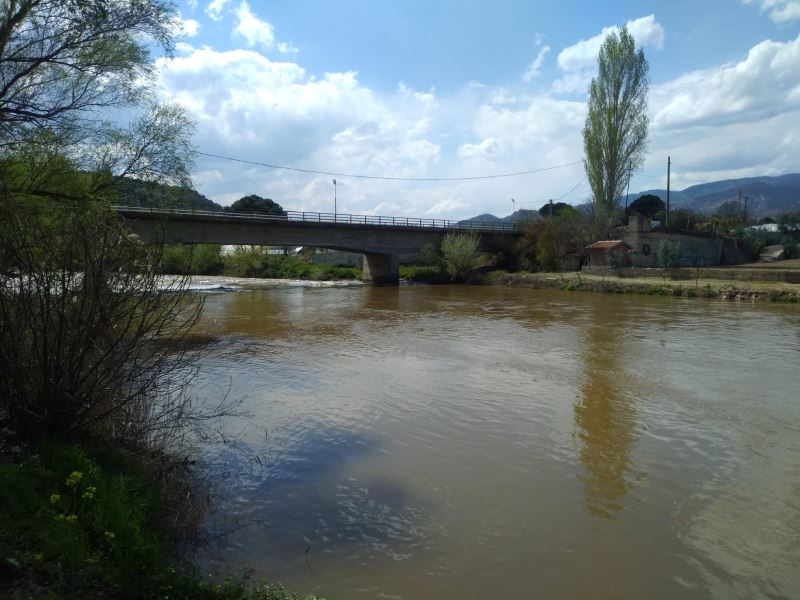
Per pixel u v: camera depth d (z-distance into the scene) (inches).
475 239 2156.7
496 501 272.1
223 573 205.5
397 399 452.4
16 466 198.5
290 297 1492.4
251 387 490.0
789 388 486.3
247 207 3796.8
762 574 213.6
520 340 743.7
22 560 156.5
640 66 2031.3
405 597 195.9
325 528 243.4
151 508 228.1
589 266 1830.7
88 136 508.1
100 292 251.4
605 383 505.7
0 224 256.5
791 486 291.7
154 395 292.4
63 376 249.4
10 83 410.0
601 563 219.3
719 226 2342.5
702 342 712.4
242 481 290.8
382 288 1859.0
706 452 338.6
